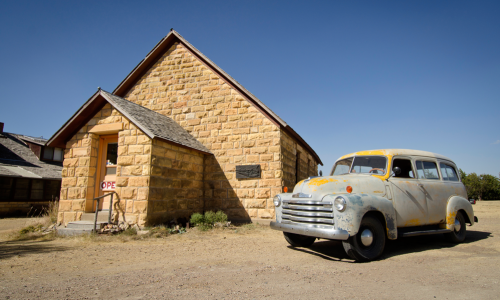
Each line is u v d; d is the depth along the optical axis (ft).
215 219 35.19
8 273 16.25
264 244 24.97
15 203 66.28
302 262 18.48
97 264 18.28
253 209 38.52
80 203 32.94
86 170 33.47
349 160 24.79
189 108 44.62
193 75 45.62
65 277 15.37
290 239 23.09
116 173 32.58
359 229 18.58
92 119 34.40
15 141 82.12
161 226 30.94
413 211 21.95
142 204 30.35
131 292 12.76
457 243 25.17
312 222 19.31
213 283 13.97
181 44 47.52
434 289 13.00
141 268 17.16
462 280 14.32
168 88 46.57
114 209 31.22
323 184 20.16
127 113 32.01
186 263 18.33
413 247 23.65
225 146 41.42
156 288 13.29
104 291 12.93
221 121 42.39
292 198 20.90
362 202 18.43
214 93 43.73
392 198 21.17
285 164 40.63
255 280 14.44
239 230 32.63
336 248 23.13
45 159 80.48
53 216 36.27
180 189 35.94
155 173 31.68
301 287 13.30
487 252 21.30
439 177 25.23
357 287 13.30
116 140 34.86
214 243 25.44
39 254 21.29
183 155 36.96
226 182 40.40
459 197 25.52
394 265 17.58
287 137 42.73
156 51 47.73
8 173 61.98
